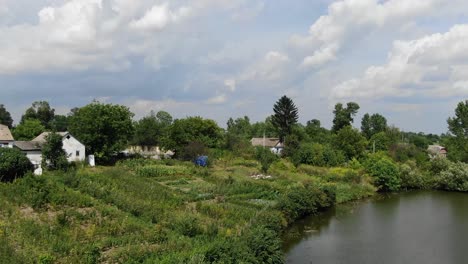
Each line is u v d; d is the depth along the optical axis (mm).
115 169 58719
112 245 26547
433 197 63469
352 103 116312
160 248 25750
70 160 62562
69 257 23203
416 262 32281
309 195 48531
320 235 39656
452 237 39469
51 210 32344
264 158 72375
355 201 59062
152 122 100438
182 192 46688
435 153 100812
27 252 23297
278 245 28766
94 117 66500
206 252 23953
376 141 102875
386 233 40688
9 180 42500
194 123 86500
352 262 32062
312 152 79562
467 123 91688
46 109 121125
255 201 45125
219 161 77938
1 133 65438
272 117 105375
